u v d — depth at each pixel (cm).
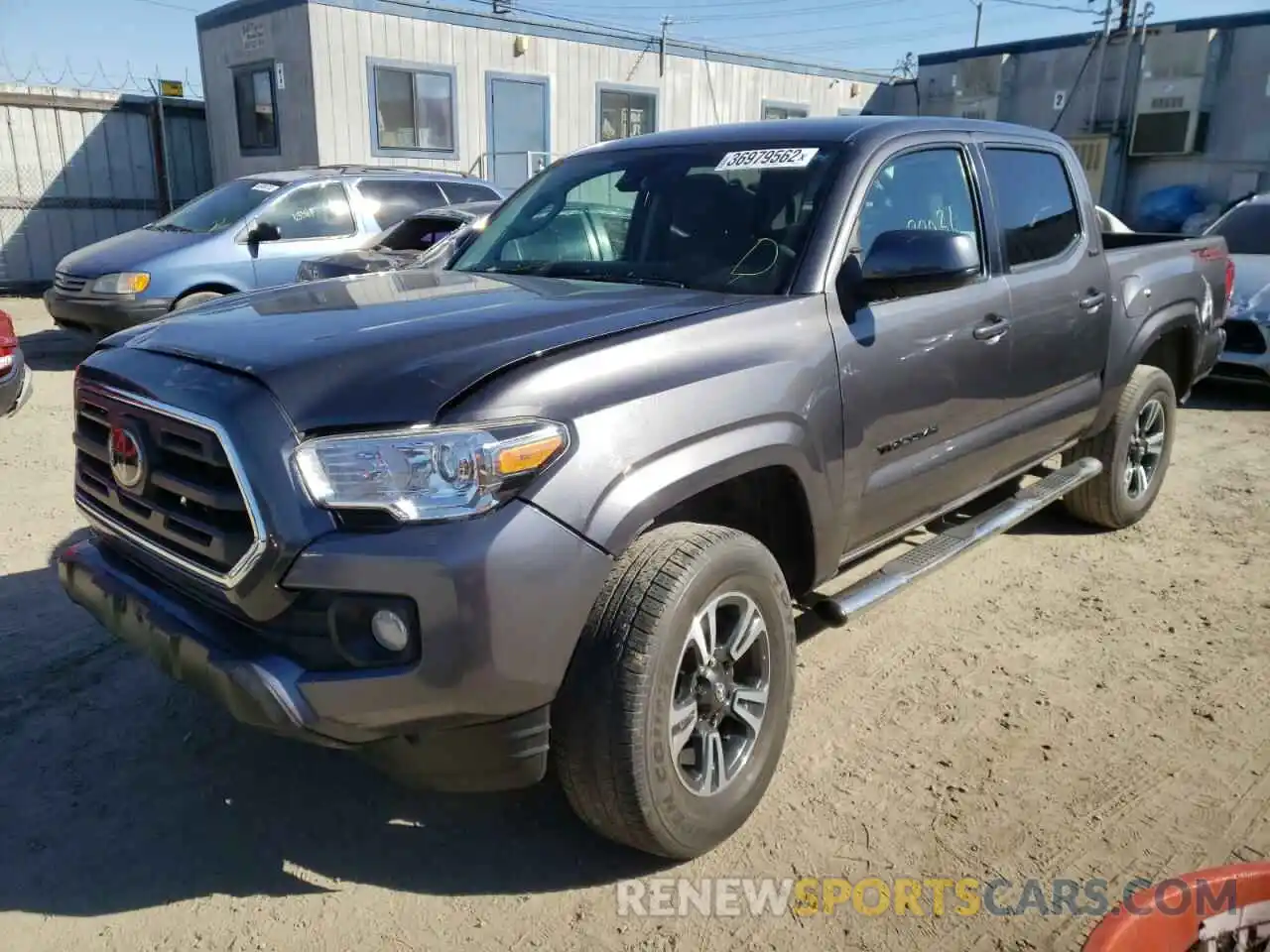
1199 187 1975
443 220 921
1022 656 407
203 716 357
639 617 250
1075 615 446
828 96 2211
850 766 330
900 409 344
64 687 373
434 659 225
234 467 234
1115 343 486
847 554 349
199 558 251
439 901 269
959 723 356
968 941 256
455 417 231
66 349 1084
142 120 1719
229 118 1716
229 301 325
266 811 306
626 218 375
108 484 286
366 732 233
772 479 309
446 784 253
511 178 1767
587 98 1825
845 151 354
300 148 1592
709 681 275
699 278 337
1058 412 452
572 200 399
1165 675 391
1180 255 551
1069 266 448
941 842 292
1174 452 716
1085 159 2073
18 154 1603
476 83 1686
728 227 348
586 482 241
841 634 426
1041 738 346
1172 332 565
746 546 277
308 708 230
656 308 292
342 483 228
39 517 543
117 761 330
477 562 224
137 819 301
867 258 328
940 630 431
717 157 377
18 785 315
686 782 270
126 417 268
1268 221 959
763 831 297
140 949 251
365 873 280
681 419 263
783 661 296
